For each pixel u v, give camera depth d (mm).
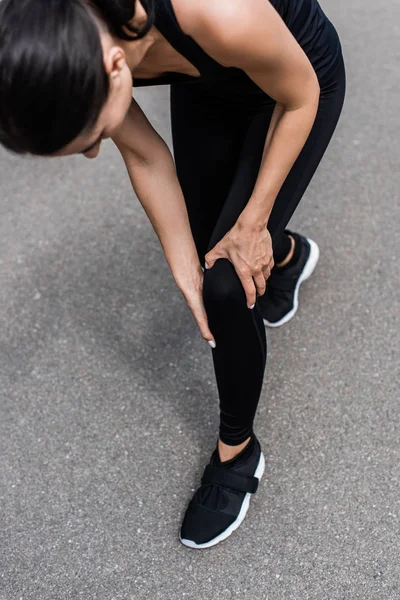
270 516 1593
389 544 1511
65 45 859
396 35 2863
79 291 2119
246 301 1271
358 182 2311
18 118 887
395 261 2062
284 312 1922
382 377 1805
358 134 2479
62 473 1730
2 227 2342
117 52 917
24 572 1565
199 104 1397
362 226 2172
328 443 1698
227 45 1016
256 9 1007
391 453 1660
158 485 1687
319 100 1312
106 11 933
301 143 1201
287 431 1733
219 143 1443
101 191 2418
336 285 2021
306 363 1857
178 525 1612
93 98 896
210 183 1502
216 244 1297
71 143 936
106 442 1776
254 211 1228
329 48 1309
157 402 1842
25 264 2215
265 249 1283
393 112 2545
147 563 1556
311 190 2303
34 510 1669
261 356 1363
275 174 1210
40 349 1988
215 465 1585
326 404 1771
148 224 2287
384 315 1935
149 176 1385
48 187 2461
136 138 1342
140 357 1941
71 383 1903
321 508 1590
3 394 1897
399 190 2268
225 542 1564
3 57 857
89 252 2223
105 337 1997
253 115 1356
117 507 1657
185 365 1909
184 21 1010
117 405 1846
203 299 1280
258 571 1513
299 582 1483
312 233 2170
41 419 1837
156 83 1229
